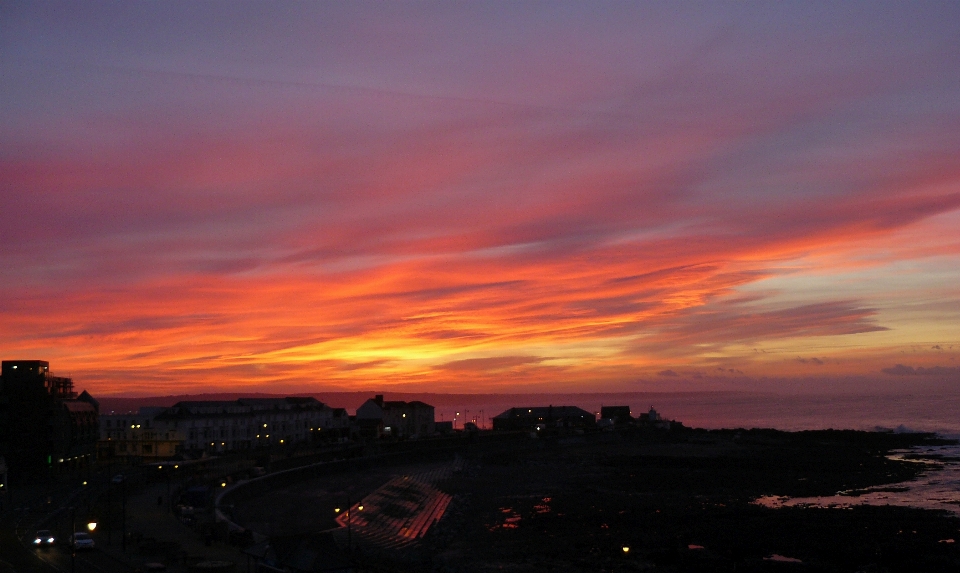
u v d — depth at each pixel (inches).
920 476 7480.3
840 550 4018.2
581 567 3826.3
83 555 3221.0
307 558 2541.8
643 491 6589.6
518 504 6013.8
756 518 5004.9
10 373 6643.7
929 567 3688.5
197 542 3452.3
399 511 5536.4
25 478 6269.7
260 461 6879.9
